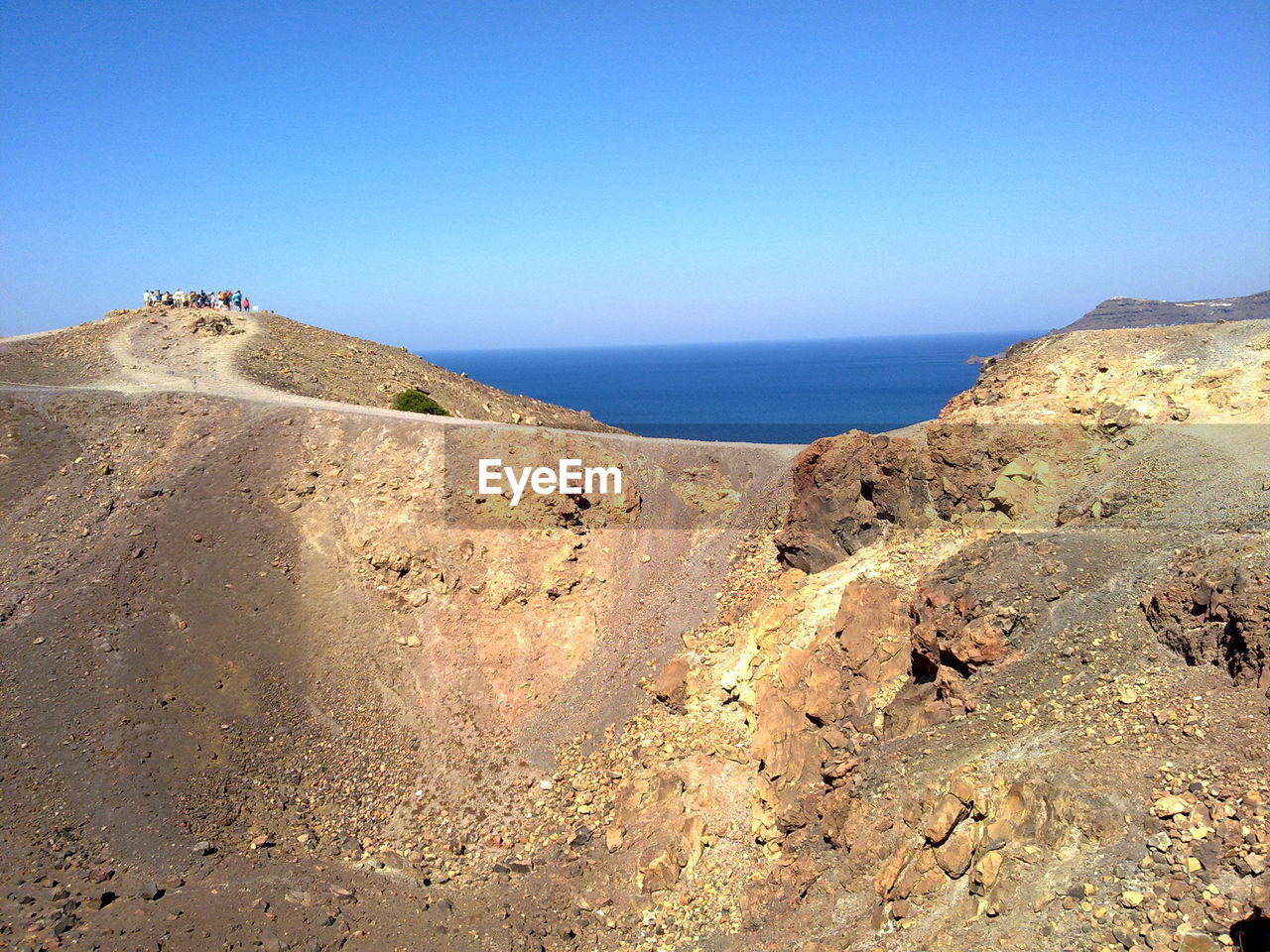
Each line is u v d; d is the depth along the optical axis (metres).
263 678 34.50
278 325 69.44
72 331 64.06
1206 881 13.81
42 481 42.25
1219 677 17.53
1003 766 18.16
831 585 30.59
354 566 39.38
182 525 39.56
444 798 31.08
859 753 23.03
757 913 21.42
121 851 25.42
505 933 23.98
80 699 30.83
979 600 22.91
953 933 16.03
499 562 38.47
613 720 32.56
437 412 57.53
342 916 23.81
